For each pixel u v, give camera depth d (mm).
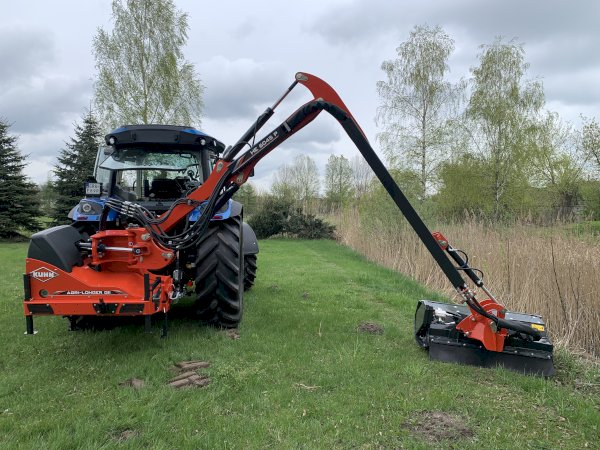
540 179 24172
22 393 2957
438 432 2477
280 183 36719
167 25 18953
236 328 4391
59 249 3436
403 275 8578
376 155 3725
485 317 3492
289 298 6059
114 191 4574
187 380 3107
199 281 4199
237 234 4344
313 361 3553
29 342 3998
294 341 4031
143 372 3275
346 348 3896
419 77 20703
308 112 3793
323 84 3768
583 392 3105
